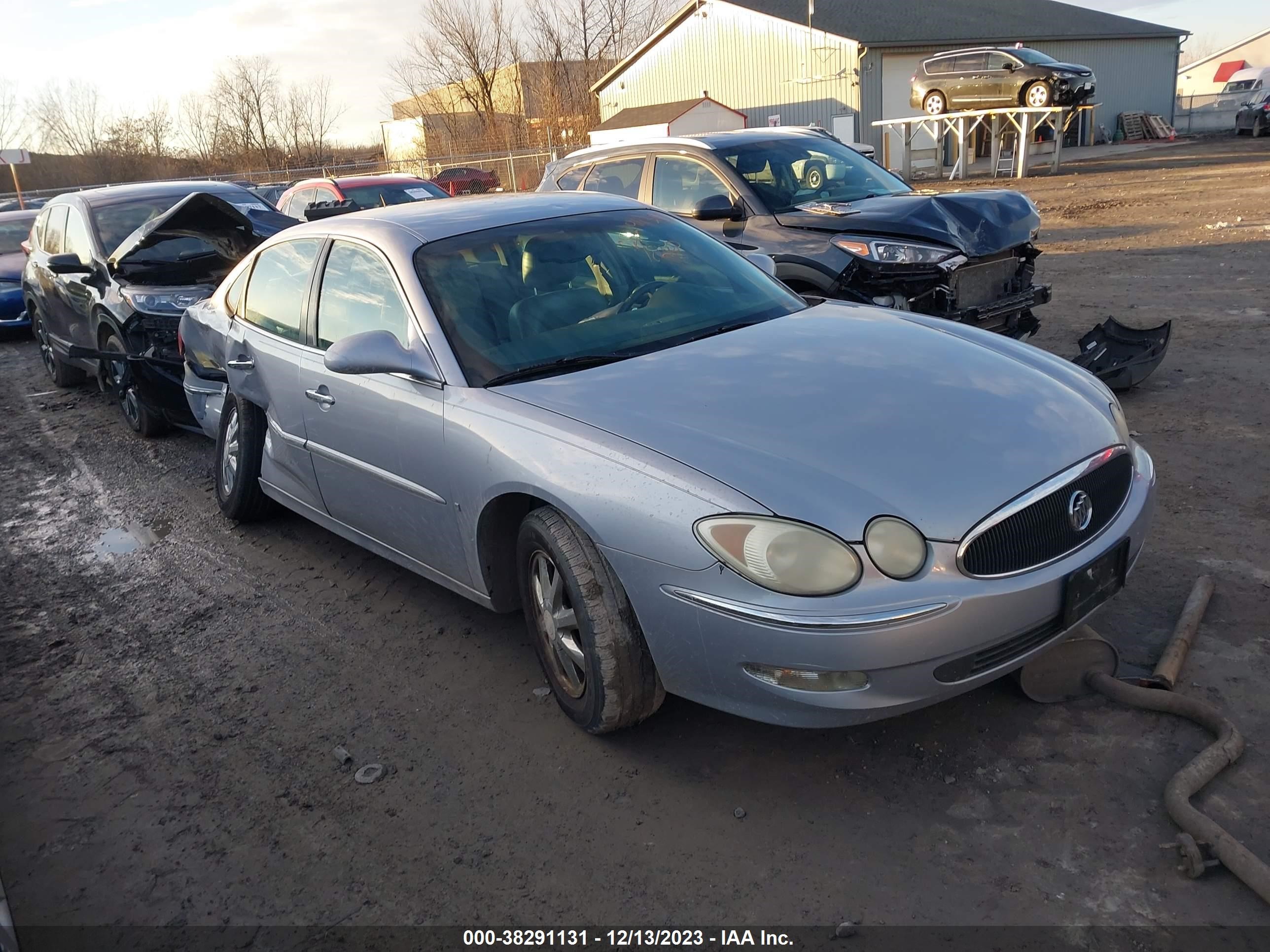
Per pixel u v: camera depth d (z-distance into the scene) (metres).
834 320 3.82
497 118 46.31
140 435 7.87
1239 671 3.19
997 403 3.00
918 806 2.77
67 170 46.12
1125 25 40.59
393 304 3.78
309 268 4.44
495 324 3.60
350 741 3.42
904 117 32.47
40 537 5.86
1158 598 3.69
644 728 3.28
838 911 2.45
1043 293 6.48
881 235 5.97
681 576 2.68
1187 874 2.42
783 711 2.64
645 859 2.70
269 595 4.68
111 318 7.24
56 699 3.95
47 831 3.12
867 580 2.51
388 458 3.73
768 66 34.75
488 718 3.46
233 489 5.41
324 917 2.62
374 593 4.58
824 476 2.63
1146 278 10.00
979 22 36.38
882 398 3.00
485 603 3.56
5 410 9.29
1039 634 2.74
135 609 4.70
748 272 4.30
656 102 39.09
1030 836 2.61
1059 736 2.99
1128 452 3.13
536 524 3.11
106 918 2.71
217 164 47.50
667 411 3.01
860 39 31.86
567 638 3.18
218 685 3.90
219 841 2.97
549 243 4.03
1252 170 21.05
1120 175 23.33
